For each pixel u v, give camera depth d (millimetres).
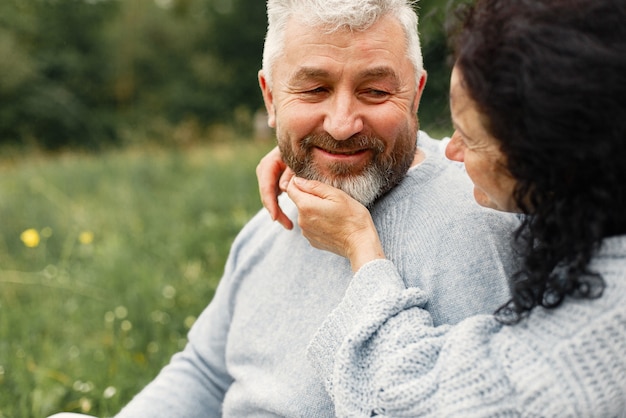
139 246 4227
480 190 1229
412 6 1387
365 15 1289
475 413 1057
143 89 23344
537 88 981
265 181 1607
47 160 10273
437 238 1319
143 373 2541
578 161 1003
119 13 23516
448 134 1603
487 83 1035
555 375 1029
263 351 1516
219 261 3842
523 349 1064
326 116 1350
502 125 1037
